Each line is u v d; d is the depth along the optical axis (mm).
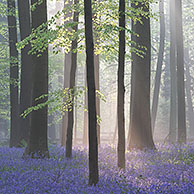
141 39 18344
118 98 11141
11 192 8242
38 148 15203
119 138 11273
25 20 22375
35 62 15500
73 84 14477
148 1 12820
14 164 12578
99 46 12359
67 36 11859
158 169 11430
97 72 22625
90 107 9594
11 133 22344
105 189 8539
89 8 9680
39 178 9656
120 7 11016
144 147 17984
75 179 9734
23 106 22172
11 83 22750
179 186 8891
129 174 10727
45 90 15531
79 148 18578
